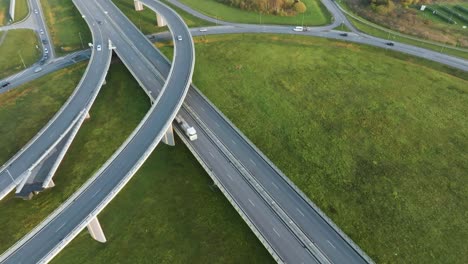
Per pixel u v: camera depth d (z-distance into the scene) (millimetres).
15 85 102875
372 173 76125
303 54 117625
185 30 117375
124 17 130500
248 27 134250
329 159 79500
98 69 101875
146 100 97438
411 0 149875
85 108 87688
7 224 68125
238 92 99875
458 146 82438
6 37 126125
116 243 64812
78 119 84688
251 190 66938
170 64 103062
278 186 67812
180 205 71188
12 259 54906
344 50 120500
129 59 106125
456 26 135000
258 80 104750
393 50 119875
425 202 70000
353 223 66500
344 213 68250
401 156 80125
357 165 78000
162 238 65500
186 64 99125
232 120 90125
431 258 60812
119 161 70125
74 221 59812
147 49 110938
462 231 64750
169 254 62938
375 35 129875
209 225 67375
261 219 61812
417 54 117625
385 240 63594
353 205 69688
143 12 144875
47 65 111938
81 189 64500
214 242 64562
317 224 61188
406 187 73000
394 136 85312
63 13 143500
